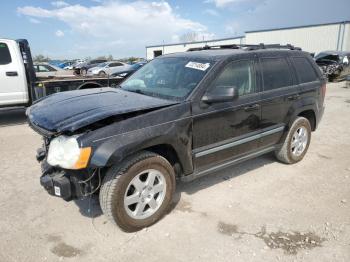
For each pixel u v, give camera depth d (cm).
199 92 354
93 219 350
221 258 288
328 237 318
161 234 323
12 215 355
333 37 3469
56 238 316
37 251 297
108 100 347
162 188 338
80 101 348
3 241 310
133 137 298
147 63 482
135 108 313
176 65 412
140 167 311
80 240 314
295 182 447
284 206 379
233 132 396
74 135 280
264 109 429
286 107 466
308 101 501
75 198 305
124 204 308
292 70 484
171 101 347
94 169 293
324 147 605
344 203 386
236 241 312
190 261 285
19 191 413
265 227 335
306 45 3697
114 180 299
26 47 809
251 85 418
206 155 371
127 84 442
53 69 1419
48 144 325
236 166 503
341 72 1886
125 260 286
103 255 292
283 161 511
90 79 895
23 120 863
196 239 315
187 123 341
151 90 392
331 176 468
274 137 462
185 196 402
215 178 457
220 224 341
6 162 518
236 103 391
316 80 526
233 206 378
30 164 509
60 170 306
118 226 315
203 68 379
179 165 359
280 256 291
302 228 333
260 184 439
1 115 941
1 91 783
